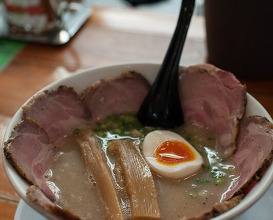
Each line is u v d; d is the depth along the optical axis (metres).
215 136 0.37
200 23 0.58
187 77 0.39
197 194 0.32
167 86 0.38
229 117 0.36
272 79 0.48
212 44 0.48
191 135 0.38
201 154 0.36
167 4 0.82
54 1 0.58
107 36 0.57
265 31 0.44
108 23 0.60
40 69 0.52
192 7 0.37
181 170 0.34
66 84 0.38
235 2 0.43
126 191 0.32
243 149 0.34
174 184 0.33
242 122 0.34
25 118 0.34
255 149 0.32
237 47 0.46
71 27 0.59
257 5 0.42
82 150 0.36
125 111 0.40
